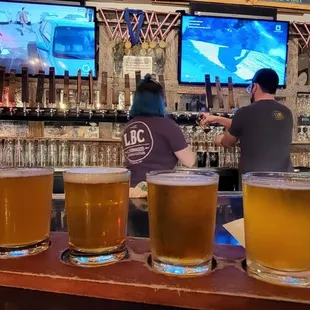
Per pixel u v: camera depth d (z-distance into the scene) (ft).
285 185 1.42
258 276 1.48
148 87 6.82
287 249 1.42
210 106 9.51
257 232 1.48
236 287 1.39
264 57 10.48
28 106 9.32
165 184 1.51
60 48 9.71
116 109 9.11
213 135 9.91
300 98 11.18
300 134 11.05
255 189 1.48
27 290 1.50
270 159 7.79
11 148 9.37
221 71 10.37
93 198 1.61
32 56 9.59
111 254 1.65
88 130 10.04
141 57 10.31
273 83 8.02
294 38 11.05
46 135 9.91
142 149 6.66
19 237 1.71
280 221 1.42
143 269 1.56
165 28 10.45
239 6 10.44
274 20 10.43
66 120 9.13
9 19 9.42
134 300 1.40
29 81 9.66
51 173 1.86
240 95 10.64
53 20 9.62
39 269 1.55
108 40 10.23
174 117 9.04
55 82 9.68
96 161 9.72
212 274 1.52
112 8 10.25
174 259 1.51
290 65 11.03
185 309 1.37
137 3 10.52
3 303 1.51
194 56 10.24
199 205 1.51
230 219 2.74
